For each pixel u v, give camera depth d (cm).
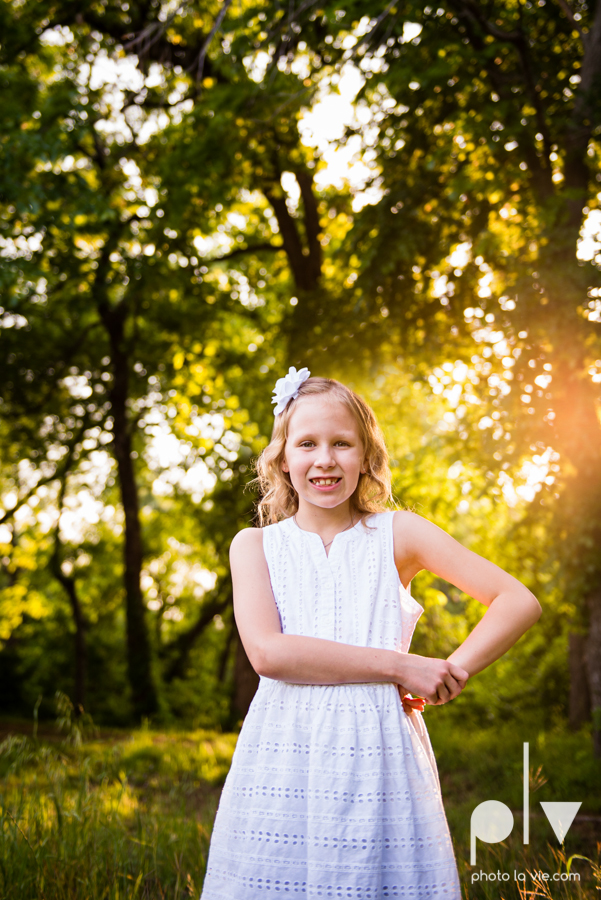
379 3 662
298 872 153
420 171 773
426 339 815
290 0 677
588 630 714
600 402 658
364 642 167
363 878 148
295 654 159
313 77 784
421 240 743
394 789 155
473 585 169
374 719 158
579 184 742
